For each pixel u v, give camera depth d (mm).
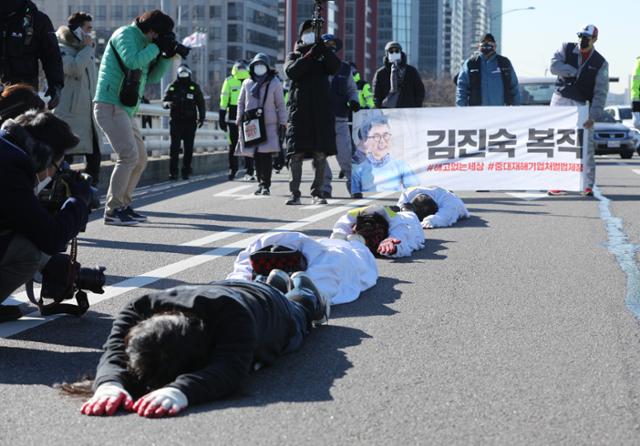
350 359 4926
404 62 15164
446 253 8531
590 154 14414
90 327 5668
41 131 5234
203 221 11047
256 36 145125
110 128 10453
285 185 16891
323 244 6785
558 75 14469
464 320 5875
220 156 22031
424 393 4348
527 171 14555
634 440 3752
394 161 14508
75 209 5367
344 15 150500
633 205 12844
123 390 4035
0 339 5352
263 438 3713
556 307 6273
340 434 3775
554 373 4695
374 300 6453
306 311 5242
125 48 10266
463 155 14578
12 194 5113
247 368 4219
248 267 6324
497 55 15117
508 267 7824
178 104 17844
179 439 3689
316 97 12773
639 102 28906
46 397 4250
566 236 9688
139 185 16656
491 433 3811
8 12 8953
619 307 6285
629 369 4781
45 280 5598
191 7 140500
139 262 8039
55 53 9219
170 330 4047
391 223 8266
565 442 3721
